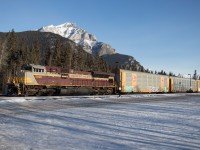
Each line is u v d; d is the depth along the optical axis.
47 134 11.70
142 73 60.69
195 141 11.11
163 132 12.96
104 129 13.32
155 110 24.08
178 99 44.34
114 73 55.16
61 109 22.56
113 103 31.22
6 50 82.81
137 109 24.52
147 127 14.28
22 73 36.59
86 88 46.50
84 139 10.88
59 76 41.56
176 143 10.65
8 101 27.53
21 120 15.70
